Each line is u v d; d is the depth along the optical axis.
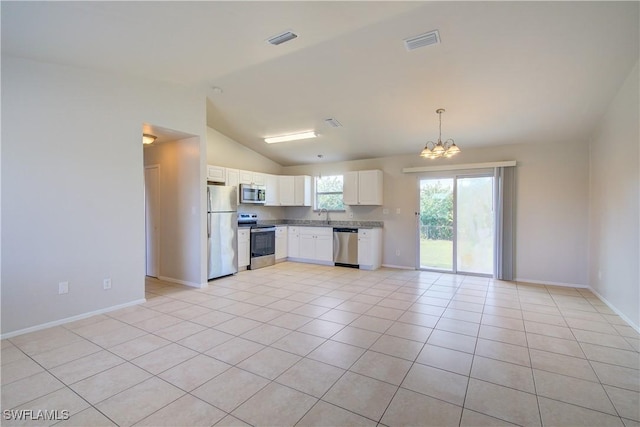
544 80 3.71
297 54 3.59
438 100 4.38
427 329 3.31
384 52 3.48
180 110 4.51
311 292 4.73
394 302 4.24
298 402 2.07
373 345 2.92
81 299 3.57
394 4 2.70
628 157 3.48
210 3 2.58
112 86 3.81
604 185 4.28
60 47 3.07
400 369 2.49
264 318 3.62
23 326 3.15
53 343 2.93
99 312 3.72
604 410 1.99
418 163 6.46
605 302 4.21
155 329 3.28
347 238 6.68
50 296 3.33
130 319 3.57
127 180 3.97
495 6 2.71
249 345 2.91
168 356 2.69
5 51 3.00
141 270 4.15
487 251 5.82
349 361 2.62
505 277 5.51
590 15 2.73
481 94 4.13
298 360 2.63
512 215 5.48
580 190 5.05
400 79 3.98
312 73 4.04
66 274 3.45
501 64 3.50
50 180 3.32
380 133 5.68
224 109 5.27
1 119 3.01
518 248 5.48
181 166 5.05
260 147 7.04
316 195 7.79
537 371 2.46
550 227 5.25
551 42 3.09
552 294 4.65
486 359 2.66
